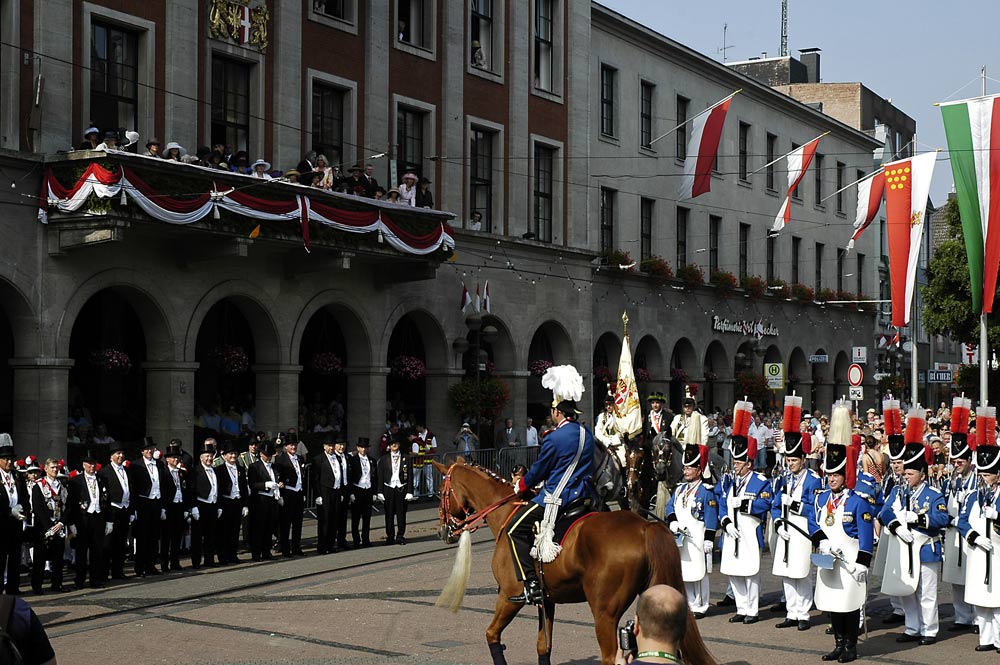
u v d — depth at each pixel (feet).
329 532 67.92
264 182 76.38
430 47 101.65
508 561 34.55
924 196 86.89
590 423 117.39
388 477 72.08
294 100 88.48
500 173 108.27
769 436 102.27
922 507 41.78
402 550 68.39
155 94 78.28
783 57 211.82
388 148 96.48
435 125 101.60
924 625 41.83
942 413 104.12
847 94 202.49
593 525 32.17
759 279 153.17
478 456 94.53
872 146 195.42
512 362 107.76
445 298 100.48
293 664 38.52
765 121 160.66
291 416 86.48
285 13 87.81
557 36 116.06
